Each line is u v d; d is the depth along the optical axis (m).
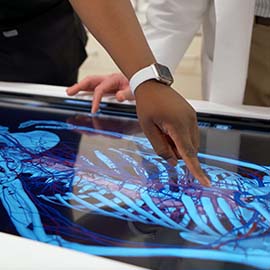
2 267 0.38
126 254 0.41
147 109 0.53
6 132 0.71
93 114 0.81
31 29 1.04
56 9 1.08
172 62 0.94
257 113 0.78
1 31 1.03
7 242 0.40
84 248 0.42
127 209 0.49
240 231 0.45
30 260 0.38
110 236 0.44
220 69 0.84
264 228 0.46
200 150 0.65
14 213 0.48
